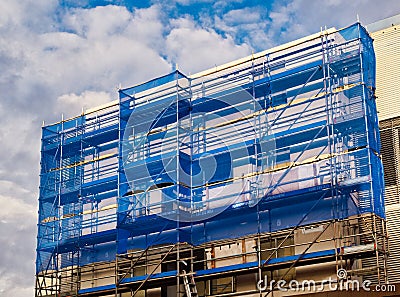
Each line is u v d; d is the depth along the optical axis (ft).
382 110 135.13
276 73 140.36
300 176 131.13
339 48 132.87
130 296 145.79
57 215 161.99
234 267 130.62
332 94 129.18
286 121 133.90
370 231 121.80
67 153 168.35
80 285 154.30
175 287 140.36
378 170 126.62
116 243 146.92
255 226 132.98
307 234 127.85
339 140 129.18
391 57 136.36
